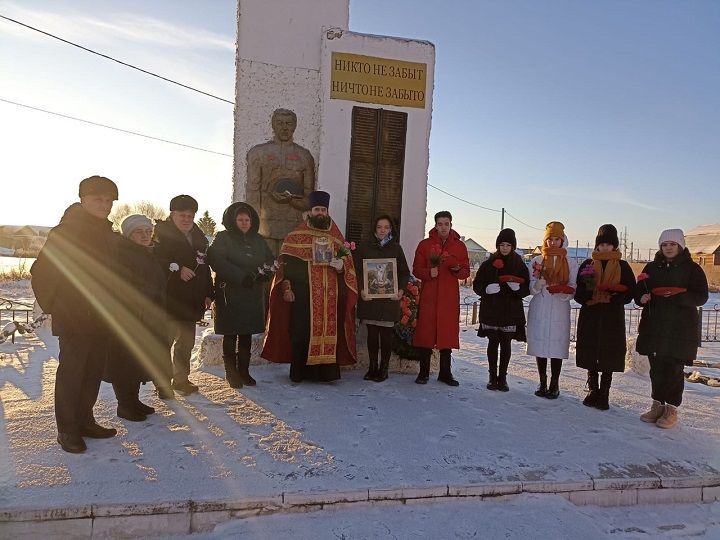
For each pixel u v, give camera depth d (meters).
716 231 46.62
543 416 4.95
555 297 5.61
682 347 4.75
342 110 6.60
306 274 5.57
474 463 3.78
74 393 3.63
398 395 5.38
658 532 3.37
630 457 4.07
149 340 4.45
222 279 5.23
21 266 25.62
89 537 2.91
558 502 3.48
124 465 3.44
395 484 3.37
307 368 5.69
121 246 4.24
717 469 3.93
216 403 4.80
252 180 6.47
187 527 3.03
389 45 6.70
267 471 3.46
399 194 6.81
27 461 3.42
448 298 5.85
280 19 6.51
